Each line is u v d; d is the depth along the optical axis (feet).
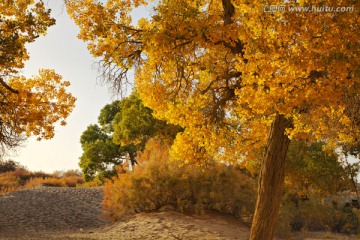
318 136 30.81
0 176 129.80
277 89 27.89
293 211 65.92
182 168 61.16
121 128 116.57
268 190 35.27
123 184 63.67
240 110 34.86
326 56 26.55
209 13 37.06
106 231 54.49
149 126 111.55
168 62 37.40
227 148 43.91
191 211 59.72
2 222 56.59
